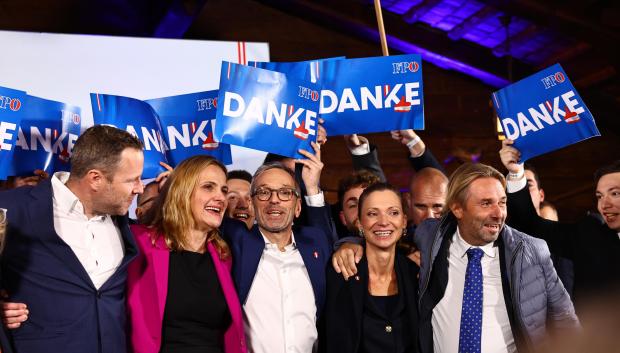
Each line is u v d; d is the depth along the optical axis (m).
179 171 2.71
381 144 7.29
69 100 4.71
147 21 7.84
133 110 3.27
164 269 2.59
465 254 2.86
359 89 3.26
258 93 3.04
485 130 7.63
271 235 2.89
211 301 2.62
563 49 6.96
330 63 3.28
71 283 2.39
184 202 2.67
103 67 4.81
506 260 2.77
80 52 4.78
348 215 3.41
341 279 2.90
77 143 2.49
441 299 2.83
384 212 2.86
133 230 2.69
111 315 2.44
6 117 2.89
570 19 6.07
